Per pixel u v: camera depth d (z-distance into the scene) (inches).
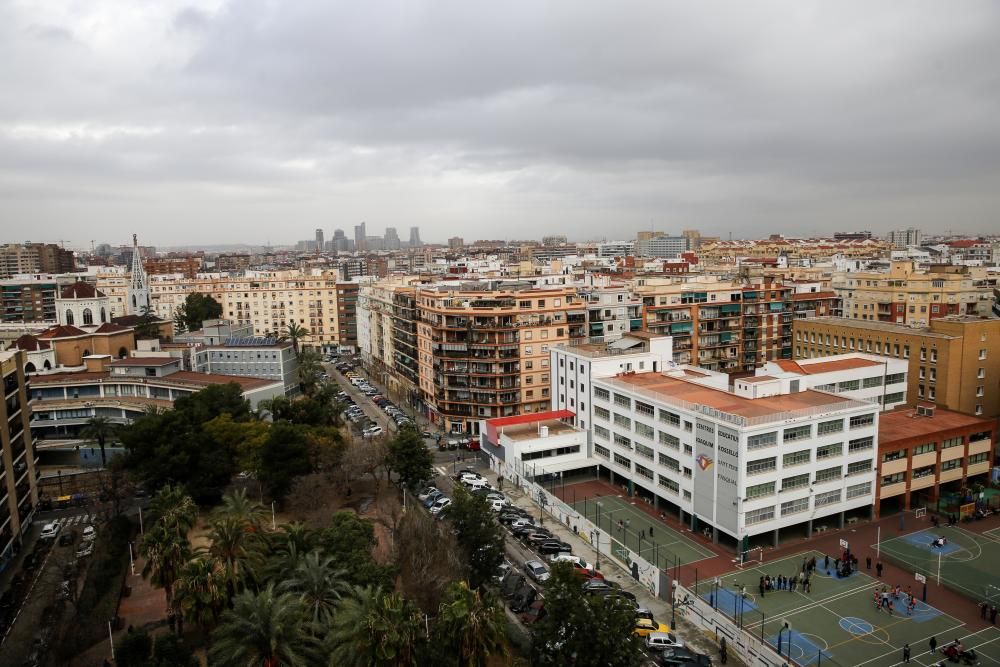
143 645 2901.1
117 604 3506.4
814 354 6870.1
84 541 4239.7
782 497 4005.9
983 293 7741.1
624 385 4980.3
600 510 4704.7
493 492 5012.3
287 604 2541.8
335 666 2406.5
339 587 2925.7
